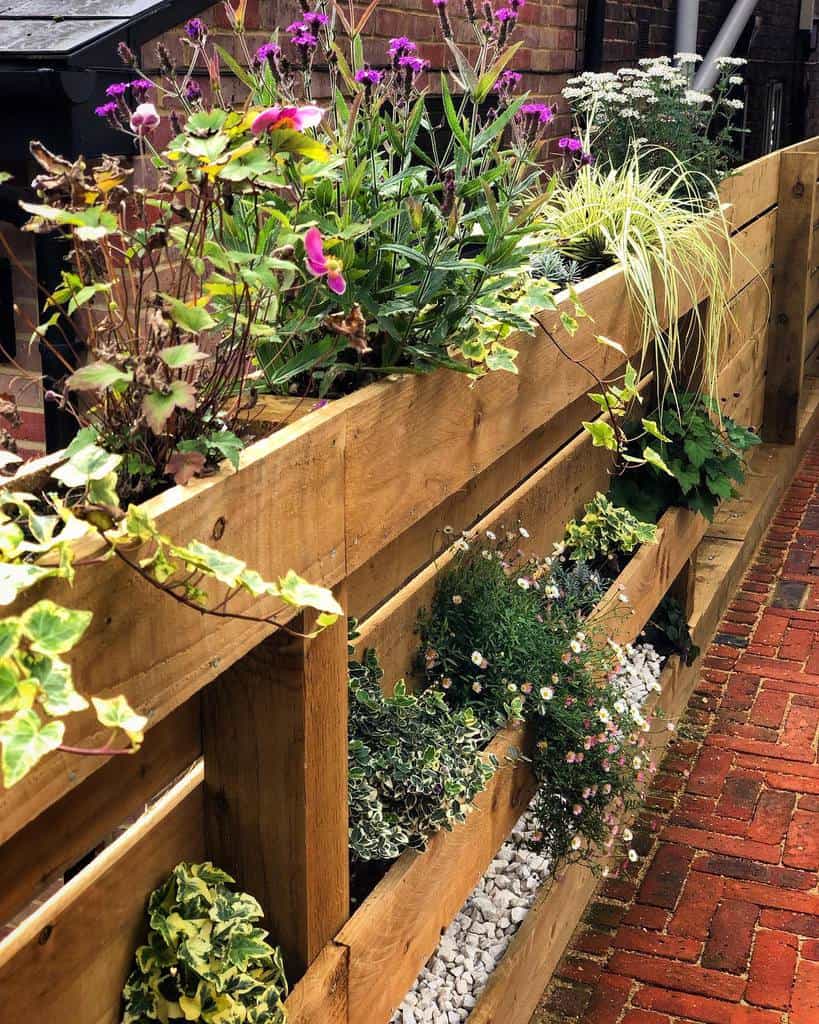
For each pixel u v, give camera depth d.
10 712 1.08
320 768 1.74
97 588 1.18
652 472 4.18
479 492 2.92
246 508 1.42
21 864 1.42
